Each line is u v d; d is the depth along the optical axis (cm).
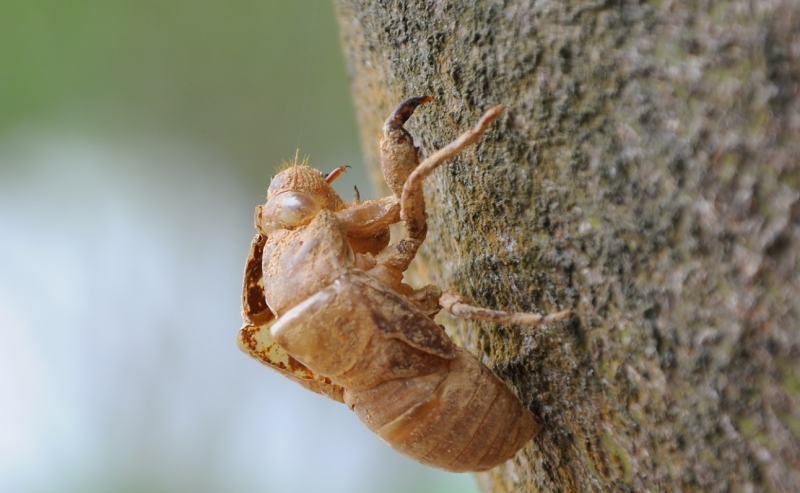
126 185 43
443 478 36
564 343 21
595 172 20
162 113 44
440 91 21
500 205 21
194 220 43
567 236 20
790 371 19
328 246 21
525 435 21
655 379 20
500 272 21
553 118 20
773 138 19
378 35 22
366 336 21
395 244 22
